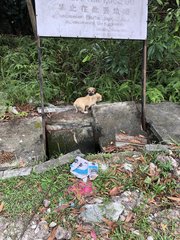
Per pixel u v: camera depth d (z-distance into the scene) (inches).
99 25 81.5
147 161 72.2
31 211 60.8
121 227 56.7
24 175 69.2
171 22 118.3
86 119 95.0
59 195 63.7
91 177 67.2
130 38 83.7
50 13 78.8
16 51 138.9
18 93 109.9
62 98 116.2
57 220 58.6
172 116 94.0
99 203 61.2
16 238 55.9
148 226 57.3
